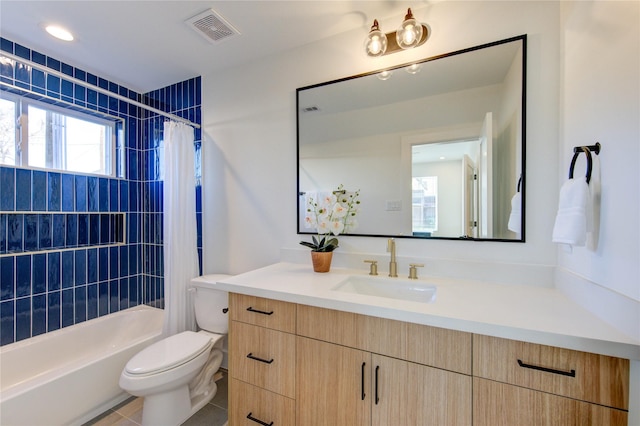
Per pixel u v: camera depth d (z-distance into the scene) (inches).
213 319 74.9
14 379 68.6
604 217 34.4
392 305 40.3
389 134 63.6
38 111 78.9
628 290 29.8
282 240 76.4
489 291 47.9
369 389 41.6
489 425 34.7
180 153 80.9
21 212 73.8
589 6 39.0
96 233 93.2
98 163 92.8
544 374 32.4
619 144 31.5
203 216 88.8
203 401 68.4
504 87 53.7
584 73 40.4
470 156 56.4
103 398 66.4
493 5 54.4
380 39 56.3
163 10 60.2
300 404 47.1
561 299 43.3
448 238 58.2
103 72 86.9
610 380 30.0
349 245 67.5
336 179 69.0
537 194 51.3
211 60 80.4
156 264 100.3
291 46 73.8
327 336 44.6
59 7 58.8
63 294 82.6
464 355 35.9
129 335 92.5
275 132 77.0
